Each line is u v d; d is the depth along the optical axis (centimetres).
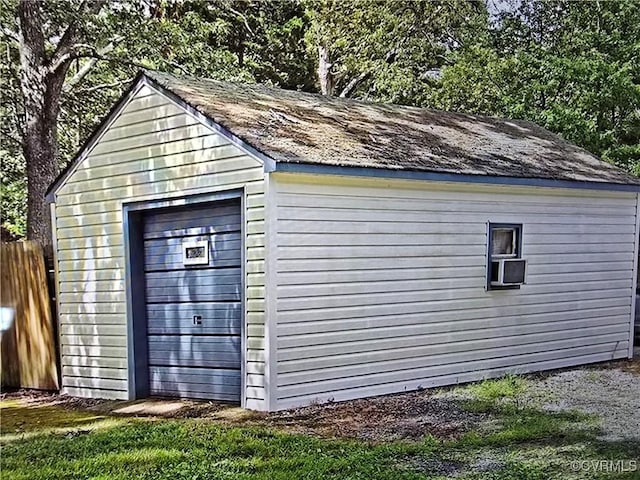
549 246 902
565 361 924
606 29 1582
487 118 1191
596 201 957
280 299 659
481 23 1962
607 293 980
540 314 895
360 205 716
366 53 1938
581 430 557
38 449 537
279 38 2031
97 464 486
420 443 523
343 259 704
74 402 801
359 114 945
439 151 842
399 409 660
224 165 699
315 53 2081
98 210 834
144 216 809
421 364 771
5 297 898
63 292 869
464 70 1762
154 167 775
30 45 1214
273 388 655
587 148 1409
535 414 619
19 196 1712
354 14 1920
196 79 866
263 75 2014
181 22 1572
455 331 803
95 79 1545
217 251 736
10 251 892
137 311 804
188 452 511
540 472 445
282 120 779
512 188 855
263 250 657
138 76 786
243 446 519
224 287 730
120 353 810
